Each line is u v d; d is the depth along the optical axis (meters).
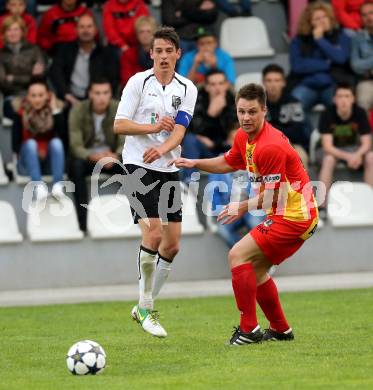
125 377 22.23
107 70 45.09
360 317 31.33
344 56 46.50
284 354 24.52
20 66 44.75
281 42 51.25
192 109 27.92
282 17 51.34
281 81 43.22
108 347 26.70
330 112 43.50
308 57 46.28
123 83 45.00
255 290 25.78
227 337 27.89
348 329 28.78
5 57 44.81
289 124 43.31
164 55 27.27
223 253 41.66
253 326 25.95
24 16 46.19
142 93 27.50
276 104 43.25
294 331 28.48
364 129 43.56
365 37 46.88
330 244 42.53
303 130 43.38
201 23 46.44
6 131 45.09
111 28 46.19
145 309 27.34
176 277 41.44
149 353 25.47
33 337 29.14
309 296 36.94
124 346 26.77
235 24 49.94
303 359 23.83
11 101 44.75
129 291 39.00
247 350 25.22
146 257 27.22
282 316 26.50
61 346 27.25
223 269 41.66
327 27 46.28
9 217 41.16
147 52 44.62
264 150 25.20
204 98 42.62
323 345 25.83
